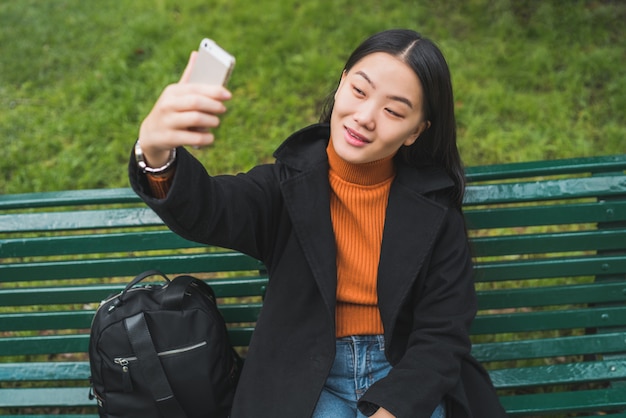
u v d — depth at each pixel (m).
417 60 1.60
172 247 2.09
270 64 3.57
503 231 2.89
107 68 3.57
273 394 1.78
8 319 2.12
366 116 1.58
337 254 1.80
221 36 3.73
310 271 1.79
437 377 1.69
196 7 3.96
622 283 2.16
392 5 3.94
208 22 3.83
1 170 3.15
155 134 1.29
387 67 1.59
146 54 3.70
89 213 2.07
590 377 2.17
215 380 1.86
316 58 3.55
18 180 3.07
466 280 1.81
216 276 2.76
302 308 1.81
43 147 3.22
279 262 1.82
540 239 2.11
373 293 1.82
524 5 3.91
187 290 1.88
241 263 2.10
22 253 2.07
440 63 1.64
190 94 1.25
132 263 2.10
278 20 3.84
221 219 1.57
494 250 2.11
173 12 3.97
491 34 3.74
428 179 1.83
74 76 3.62
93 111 3.40
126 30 3.82
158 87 3.46
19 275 2.08
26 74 3.63
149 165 1.39
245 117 3.33
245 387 1.80
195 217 1.48
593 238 2.12
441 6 3.93
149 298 1.85
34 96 3.52
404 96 1.59
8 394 2.17
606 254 2.16
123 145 3.22
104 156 3.18
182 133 1.27
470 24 3.82
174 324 1.82
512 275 2.13
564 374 2.17
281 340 1.82
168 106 1.25
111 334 1.80
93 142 3.24
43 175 3.09
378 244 1.81
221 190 1.59
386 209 1.80
